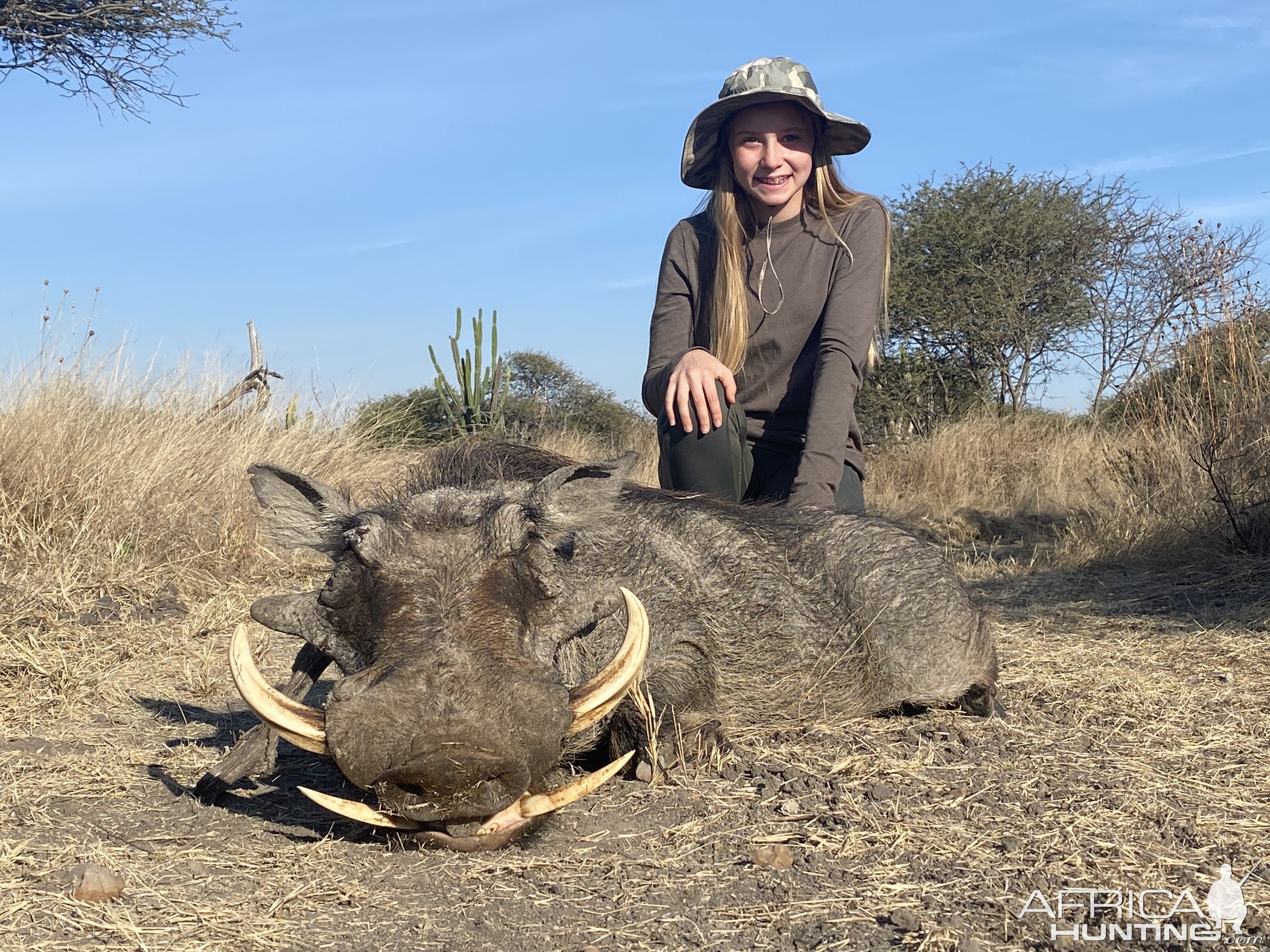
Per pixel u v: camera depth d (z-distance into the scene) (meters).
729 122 5.21
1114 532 8.45
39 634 5.52
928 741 4.12
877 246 5.14
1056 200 23.02
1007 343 23.00
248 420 9.06
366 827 3.20
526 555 3.10
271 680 5.01
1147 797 3.45
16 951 2.43
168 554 7.03
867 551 4.63
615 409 26.70
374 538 3.03
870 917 2.64
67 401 8.11
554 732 2.76
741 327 5.14
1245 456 7.75
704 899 2.74
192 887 2.79
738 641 4.24
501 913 2.67
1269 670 4.95
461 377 14.57
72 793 3.44
